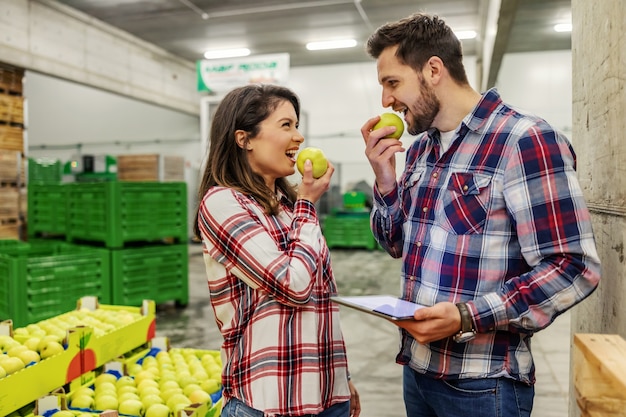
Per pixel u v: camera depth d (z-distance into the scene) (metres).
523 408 1.41
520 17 9.17
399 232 1.75
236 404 1.46
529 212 1.29
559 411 3.40
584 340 0.91
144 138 15.64
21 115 7.25
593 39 1.71
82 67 9.71
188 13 9.88
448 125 1.50
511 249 1.37
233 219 1.43
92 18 9.88
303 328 1.45
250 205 1.49
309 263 1.40
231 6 9.57
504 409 1.38
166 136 15.55
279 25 10.75
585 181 1.88
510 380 1.39
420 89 1.46
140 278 5.94
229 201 1.46
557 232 1.26
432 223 1.49
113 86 10.61
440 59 1.44
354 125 14.38
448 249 1.42
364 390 3.85
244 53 12.96
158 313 6.21
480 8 9.40
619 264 1.44
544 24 9.64
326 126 14.58
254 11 9.84
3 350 2.55
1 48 7.89
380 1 9.45
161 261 6.18
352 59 13.84
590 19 1.75
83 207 5.99
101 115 15.73
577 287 1.25
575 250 1.25
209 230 1.46
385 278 8.81
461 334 1.30
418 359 1.50
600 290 1.67
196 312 6.27
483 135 1.42
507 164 1.35
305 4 9.55
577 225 1.26
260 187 1.54
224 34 11.30
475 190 1.40
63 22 9.23
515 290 1.28
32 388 2.25
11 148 7.08
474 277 1.38
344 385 1.55
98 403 2.33
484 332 1.30
